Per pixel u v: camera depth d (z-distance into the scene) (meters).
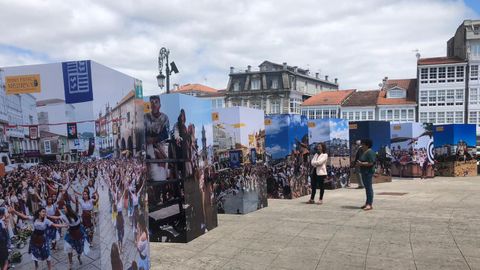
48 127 3.44
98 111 3.51
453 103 46.09
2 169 3.24
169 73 17.69
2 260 3.16
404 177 18.31
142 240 4.64
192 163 6.86
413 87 50.41
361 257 5.64
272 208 9.78
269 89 61.94
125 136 4.17
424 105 47.22
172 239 6.62
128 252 4.12
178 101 6.55
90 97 3.41
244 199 9.01
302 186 12.06
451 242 6.26
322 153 10.40
